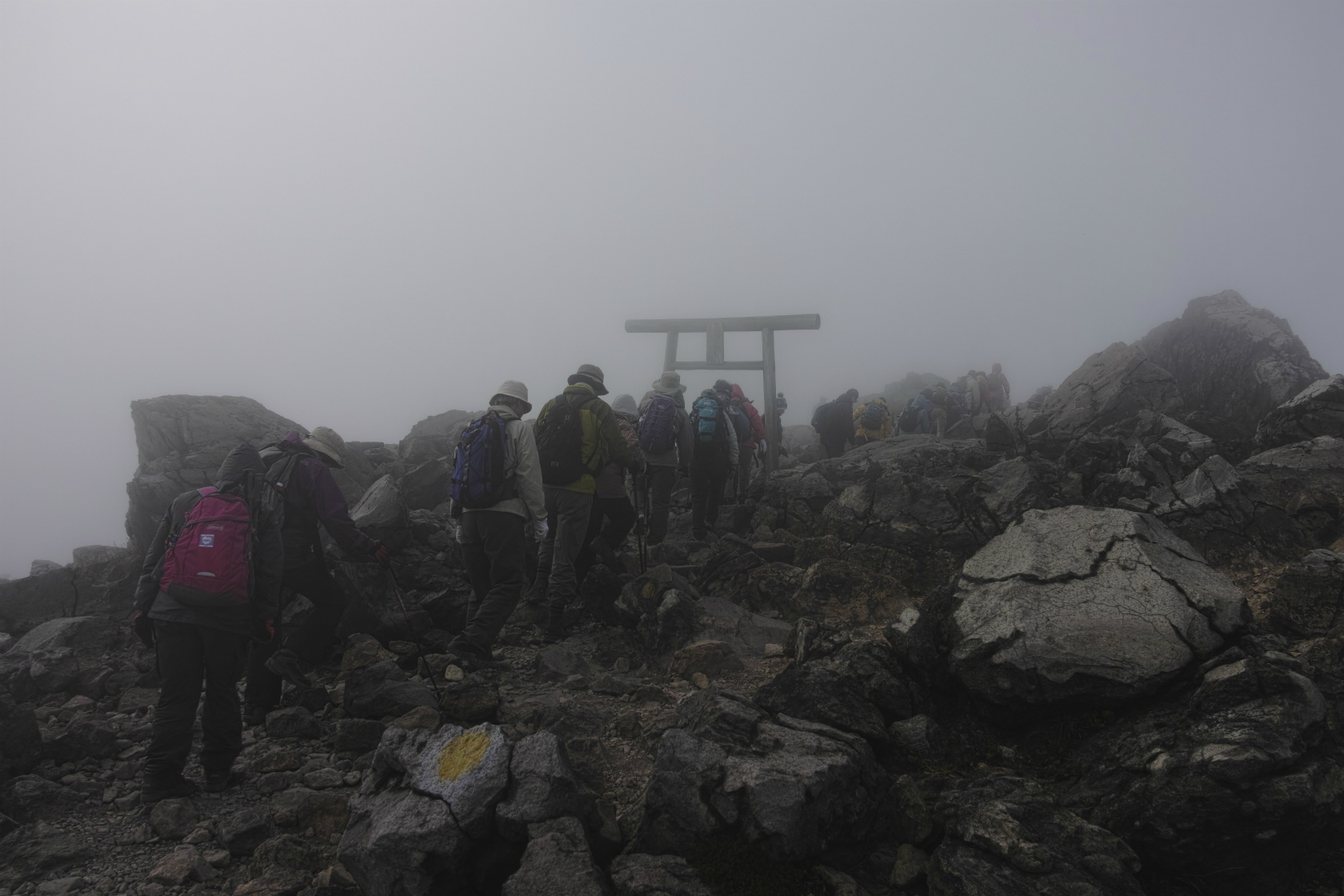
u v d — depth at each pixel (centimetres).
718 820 290
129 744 409
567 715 410
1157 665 338
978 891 270
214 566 356
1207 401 1045
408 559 616
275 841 310
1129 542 389
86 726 396
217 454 720
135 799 357
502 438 498
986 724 371
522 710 426
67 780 369
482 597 527
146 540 666
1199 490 553
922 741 356
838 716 353
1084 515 415
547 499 552
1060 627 358
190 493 386
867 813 308
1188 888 286
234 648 368
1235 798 274
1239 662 319
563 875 258
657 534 736
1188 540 526
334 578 527
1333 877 293
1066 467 671
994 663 358
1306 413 617
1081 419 878
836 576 573
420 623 551
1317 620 420
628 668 509
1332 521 522
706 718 337
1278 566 497
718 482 798
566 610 593
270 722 420
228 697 368
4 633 552
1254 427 964
